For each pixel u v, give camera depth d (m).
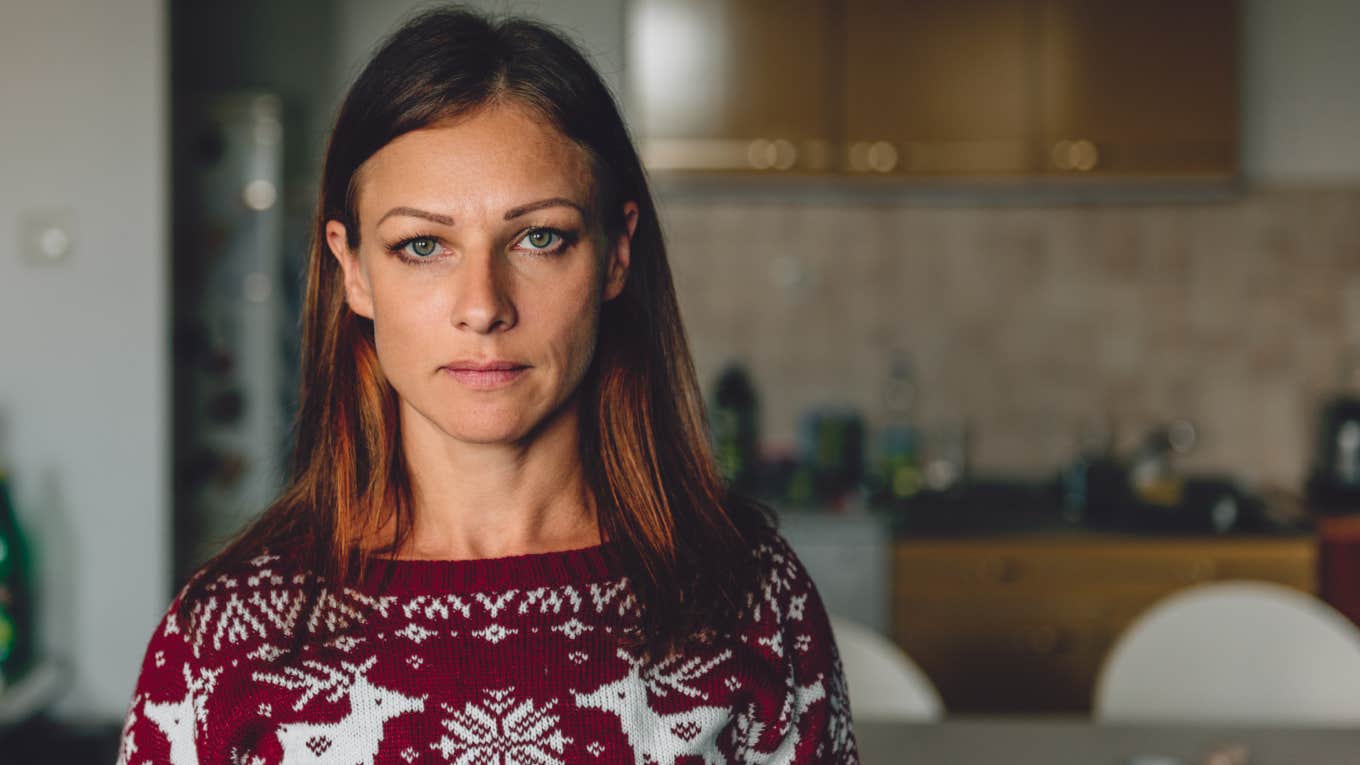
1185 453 4.14
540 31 0.94
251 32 3.92
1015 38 3.81
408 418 0.98
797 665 1.03
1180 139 3.81
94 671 3.06
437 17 0.93
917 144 3.84
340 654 0.92
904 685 2.31
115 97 3.00
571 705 0.93
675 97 3.84
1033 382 4.18
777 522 1.11
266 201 3.31
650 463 1.04
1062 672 3.56
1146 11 3.79
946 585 3.57
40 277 3.02
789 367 4.21
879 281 4.19
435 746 0.92
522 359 0.90
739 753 1.01
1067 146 3.82
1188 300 4.14
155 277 3.03
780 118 3.83
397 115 0.89
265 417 3.32
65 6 2.99
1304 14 4.05
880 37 3.82
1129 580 3.53
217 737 0.92
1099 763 1.95
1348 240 4.09
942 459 4.16
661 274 1.06
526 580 0.95
